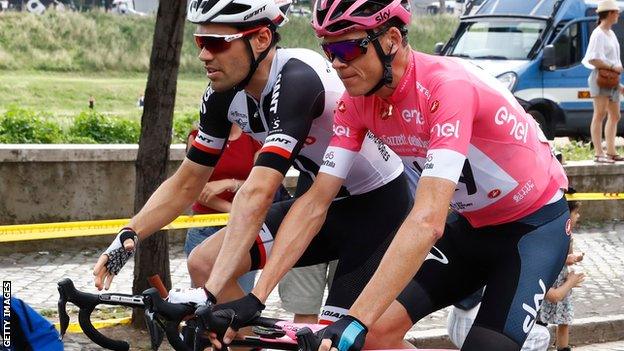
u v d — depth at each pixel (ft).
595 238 36.06
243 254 12.48
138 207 21.01
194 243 20.16
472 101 11.85
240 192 12.86
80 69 93.66
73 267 28.02
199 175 14.51
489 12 57.77
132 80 91.30
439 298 13.34
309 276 18.88
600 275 30.58
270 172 12.94
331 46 11.72
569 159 42.70
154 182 20.94
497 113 12.32
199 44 13.35
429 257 13.41
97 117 38.06
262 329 11.47
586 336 25.14
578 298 27.81
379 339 12.91
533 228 12.99
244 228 12.57
